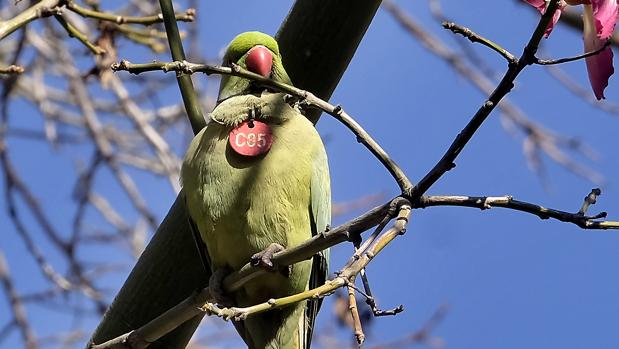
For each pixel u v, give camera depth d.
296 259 5.42
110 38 8.21
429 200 4.95
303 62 6.91
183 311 5.98
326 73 6.95
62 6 7.31
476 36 4.78
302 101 5.45
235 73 5.41
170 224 6.98
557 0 4.46
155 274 6.80
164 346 6.79
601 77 4.33
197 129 6.90
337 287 4.75
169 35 6.66
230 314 4.85
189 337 6.87
